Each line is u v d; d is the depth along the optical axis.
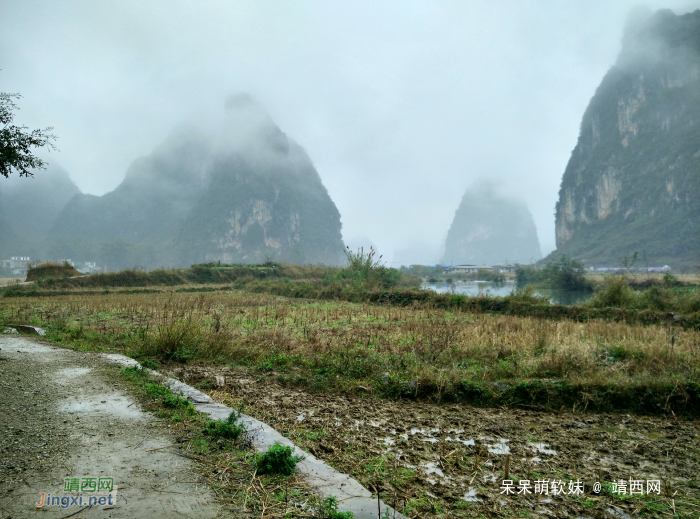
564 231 150.38
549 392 5.88
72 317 13.34
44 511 2.66
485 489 3.48
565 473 3.83
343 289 21.64
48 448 3.59
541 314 14.09
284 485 3.10
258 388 6.19
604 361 7.05
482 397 5.89
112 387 5.43
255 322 12.01
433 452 4.16
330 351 7.71
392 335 9.66
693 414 5.53
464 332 9.36
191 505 2.78
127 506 2.75
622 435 4.86
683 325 11.60
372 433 4.61
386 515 2.81
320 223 185.88
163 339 8.00
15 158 7.95
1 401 4.75
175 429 4.08
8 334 10.04
